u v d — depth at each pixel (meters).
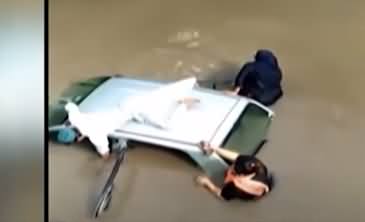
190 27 8.39
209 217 4.86
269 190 5.11
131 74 7.09
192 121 5.71
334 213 4.92
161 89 5.93
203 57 7.61
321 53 7.68
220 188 5.09
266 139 5.79
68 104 5.73
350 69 7.28
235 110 5.98
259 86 6.37
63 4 8.71
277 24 8.48
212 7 8.98
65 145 5.61
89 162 5.44
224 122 5.75
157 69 7.27
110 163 5.42
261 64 6.45
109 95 6.11
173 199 5.05
